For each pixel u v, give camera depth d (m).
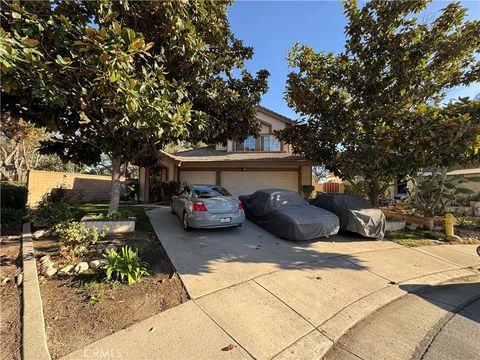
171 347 2.53
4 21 3.98
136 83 4.38
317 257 5.58
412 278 4.79
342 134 8.75
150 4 4.94
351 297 3.89
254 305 3.43
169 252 5.30
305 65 9.38
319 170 37.81
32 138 14.68
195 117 6.04
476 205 12.60
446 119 6.36
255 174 15.10
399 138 7.40
